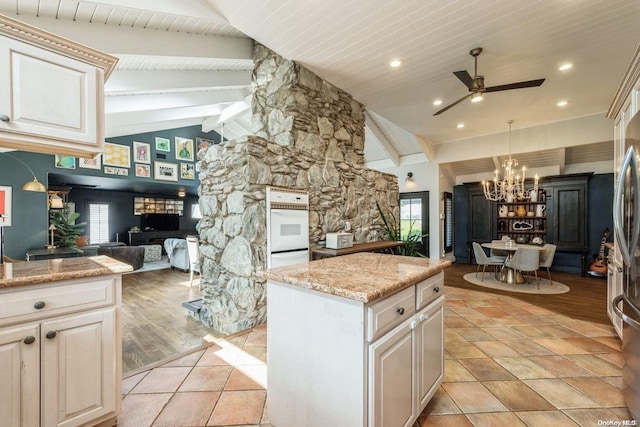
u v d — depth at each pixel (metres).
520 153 5.82
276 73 3.63
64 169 6.10
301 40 2.94
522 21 2.60
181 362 2.30
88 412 1.50
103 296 1.55
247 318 2.89
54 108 1.51
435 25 2.68
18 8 2.23
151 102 4.51
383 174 4.88
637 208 1.52
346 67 3.50
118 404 1.60
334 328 1.29
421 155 7.00
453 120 5.28
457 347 2.60
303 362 1.41
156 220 9.91
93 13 2.47
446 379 2.10
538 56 3.19
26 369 1.33
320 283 1.34
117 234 9.35
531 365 2.29
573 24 2.64
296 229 3.27
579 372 2.18
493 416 1.71
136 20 2.72
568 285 4.95
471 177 7.48
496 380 2.08
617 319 2.73
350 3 2.41
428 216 6.95
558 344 2.66
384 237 4.79
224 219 3.16
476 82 3.01
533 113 4.91
